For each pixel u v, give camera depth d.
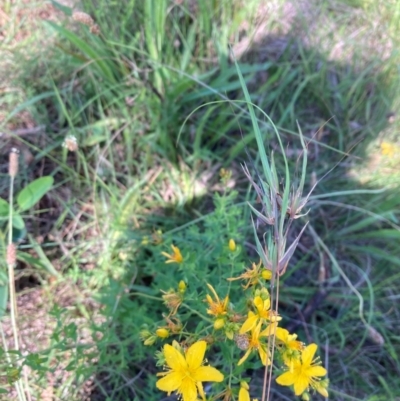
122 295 0.24
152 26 0.30
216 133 0.32
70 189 0.30
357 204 0.32
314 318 0.28
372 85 0.36
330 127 0.35
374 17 0.39
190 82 0.29
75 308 0.26
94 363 0.25
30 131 0.30
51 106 0.31
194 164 0.31
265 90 0.34
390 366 0.27
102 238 0.28
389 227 0.32
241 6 0.36
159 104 0.31
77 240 0.29
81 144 0.30
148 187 0.31
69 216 0.29
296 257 0.31
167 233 0.26
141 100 0.31
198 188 0.31
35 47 0.32
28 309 0.26
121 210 0.29
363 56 0.38
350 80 0.36
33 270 0.27
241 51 0.35
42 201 0.29
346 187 0.33
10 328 0.25
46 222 0.29
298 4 0.39
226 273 0.22
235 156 0.32
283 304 0.28
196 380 0.16
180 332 0.18
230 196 0.26
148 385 0.24
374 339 0.27
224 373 0.19
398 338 0.27
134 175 0.31
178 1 0.32
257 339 0.16
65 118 0.31
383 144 0.33
